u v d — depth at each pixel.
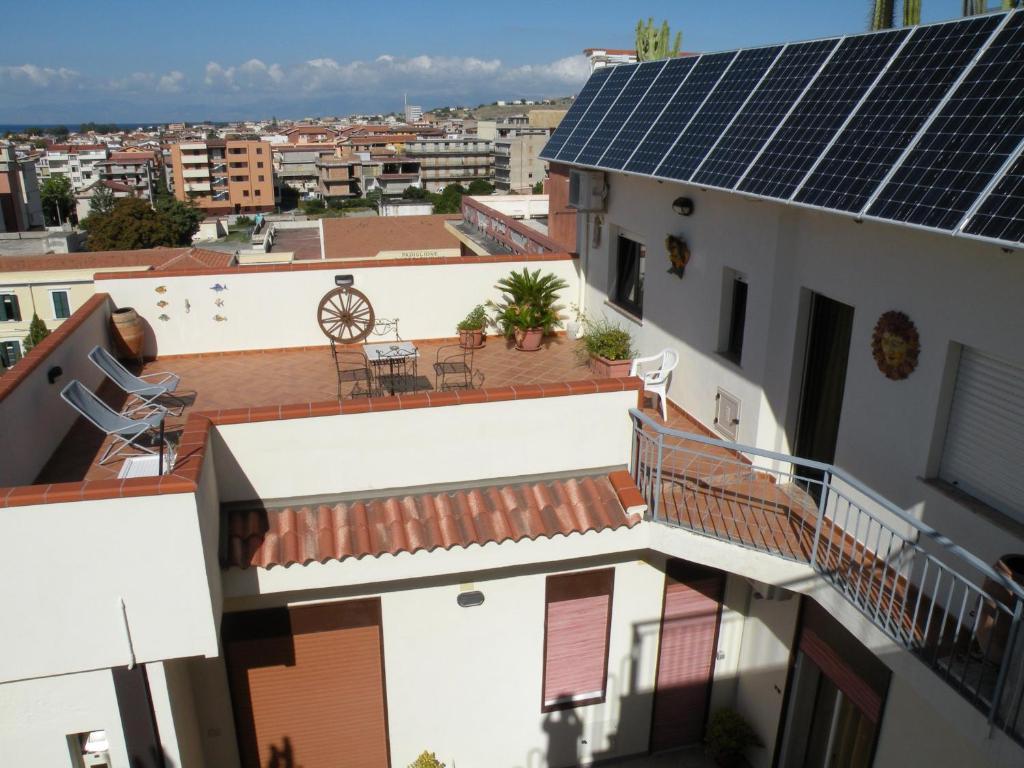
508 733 9.02
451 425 7.55
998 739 4.96
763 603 9.13
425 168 158.00
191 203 117.50
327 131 198.12
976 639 5.52
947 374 6.00
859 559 6.93
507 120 171.25
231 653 7.86
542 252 15.86
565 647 8.87
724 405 9.23
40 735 6.11
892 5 11.28
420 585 8.00
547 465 7.95
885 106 6.37
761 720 9.33
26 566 5.52
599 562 8.55
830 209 6.12
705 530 7.35
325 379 11.44
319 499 7.50
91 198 118.88
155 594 5.80
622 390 7.84
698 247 9.59
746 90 8.64
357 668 8.23
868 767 7.52
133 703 6.20
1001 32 5.66
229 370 11.84
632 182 11.41
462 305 13.48
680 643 9.40
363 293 12.94
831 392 7.80
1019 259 5.20
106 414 7.08
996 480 5.76
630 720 9.55
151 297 12.15
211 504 6.60
